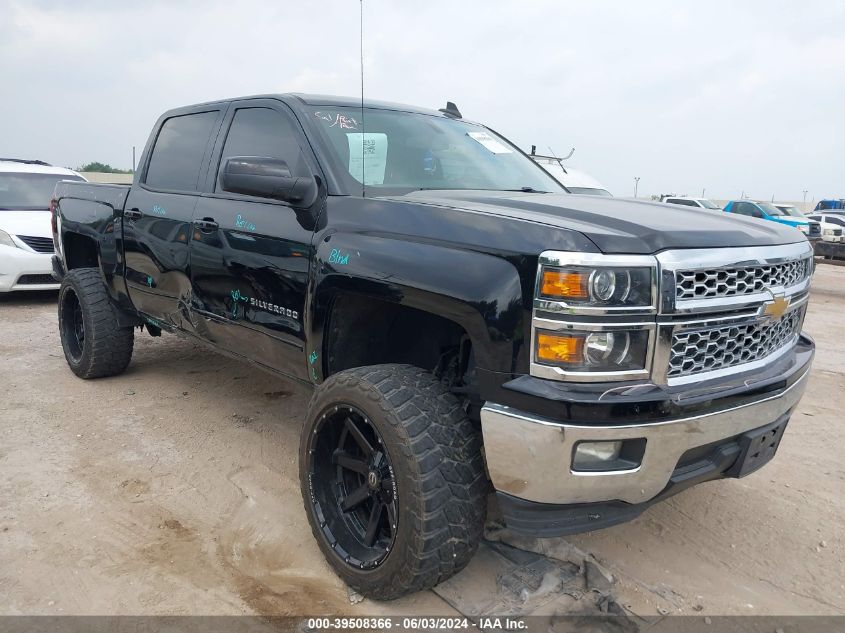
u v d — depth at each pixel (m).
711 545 3.03
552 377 2.09
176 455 3.83
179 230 3.81
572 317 2.06
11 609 2.48
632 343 2.12
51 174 9.83
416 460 2.31
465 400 2.55
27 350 6.07
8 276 8.23
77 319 5.24
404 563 2.37
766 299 2.38
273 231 3.11
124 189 4.56
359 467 2.63
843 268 17.14
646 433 2.11
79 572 2.71
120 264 4.48
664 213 2.60
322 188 2.98
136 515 3.16
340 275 2.69
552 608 2.53
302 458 2.78
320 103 3.42
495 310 2.17
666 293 2.11
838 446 4.19
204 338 3.85
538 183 3.79
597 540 3.03
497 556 2.85
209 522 3.13
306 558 2.85
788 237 2.65
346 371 2.63
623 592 2.65
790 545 3.04
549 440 2.09
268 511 3.22
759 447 2.53
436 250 2.40
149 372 5.36
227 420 4.38
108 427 4.21
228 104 3.85
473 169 3.58
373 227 2.68
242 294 3.34
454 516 2.34
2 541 2.92
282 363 3.22
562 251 2.09
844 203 36.16
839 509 3.38
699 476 2.35
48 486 3.42
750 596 2.66
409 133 3.55
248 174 2.85
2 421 4.27
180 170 4.08
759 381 2.39
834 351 6.89
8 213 8.66
